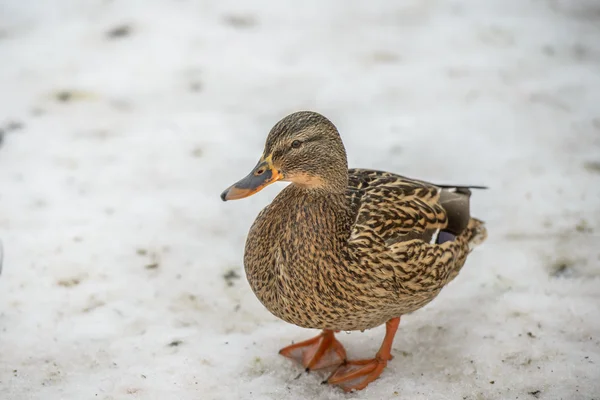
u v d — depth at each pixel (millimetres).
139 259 7652
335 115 9977
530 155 9164
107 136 9602
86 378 6293
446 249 6180
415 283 5992
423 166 9047
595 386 6121
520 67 10875
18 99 10203
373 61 11102
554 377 6230
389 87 10531
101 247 7801
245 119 9938
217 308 7086
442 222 6336
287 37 11609
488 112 9984
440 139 9516
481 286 7277
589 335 6648
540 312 6926
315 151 5844
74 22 11844
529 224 8055
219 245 7887
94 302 7102
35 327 6809
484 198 8469
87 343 6648
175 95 10391
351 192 6211
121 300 7133
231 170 9031
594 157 9086
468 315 6949
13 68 10789
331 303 5883
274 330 6871
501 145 9375
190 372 6355
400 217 6031
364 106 10172
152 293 7227
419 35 11664
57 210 8336
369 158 9172
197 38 11523
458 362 6449
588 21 12008
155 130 9711
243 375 6348
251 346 6660
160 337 6723
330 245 5809
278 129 5910
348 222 5918
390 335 6348
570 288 7199
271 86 10578
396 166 9047
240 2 12438
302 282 5859
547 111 9961
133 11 12094
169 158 9227
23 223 8117
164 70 10852
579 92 10328
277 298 6020
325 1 12500
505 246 7766
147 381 6258
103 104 10180
